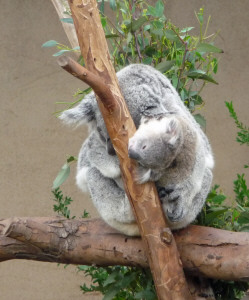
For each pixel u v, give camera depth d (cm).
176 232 896
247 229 989
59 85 1772
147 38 1102
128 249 905
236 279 838
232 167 1695
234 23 1719
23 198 1759
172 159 837
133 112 886
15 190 1764
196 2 1725
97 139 939
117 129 795
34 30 1788
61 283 1734
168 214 878
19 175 1767
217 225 1009
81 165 1029
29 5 1794
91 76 729
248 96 1705
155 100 891
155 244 805
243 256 828
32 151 1770
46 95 1775
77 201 1742
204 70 1215
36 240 921
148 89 898
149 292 955
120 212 910
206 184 960
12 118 1783
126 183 809
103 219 948
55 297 1730
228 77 1712
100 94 761
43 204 1748
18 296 1744
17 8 1795
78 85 1762
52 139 1766
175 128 835
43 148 1766
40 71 1781
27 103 1781
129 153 788
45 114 1772
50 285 1738
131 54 1099
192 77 1066
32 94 1781
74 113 934
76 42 1131
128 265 918
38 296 1736
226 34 1720
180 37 1054
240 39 1716
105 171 926
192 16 1722
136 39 1075
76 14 788
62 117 954
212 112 1711
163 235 803
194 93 1084
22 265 1753
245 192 1017
